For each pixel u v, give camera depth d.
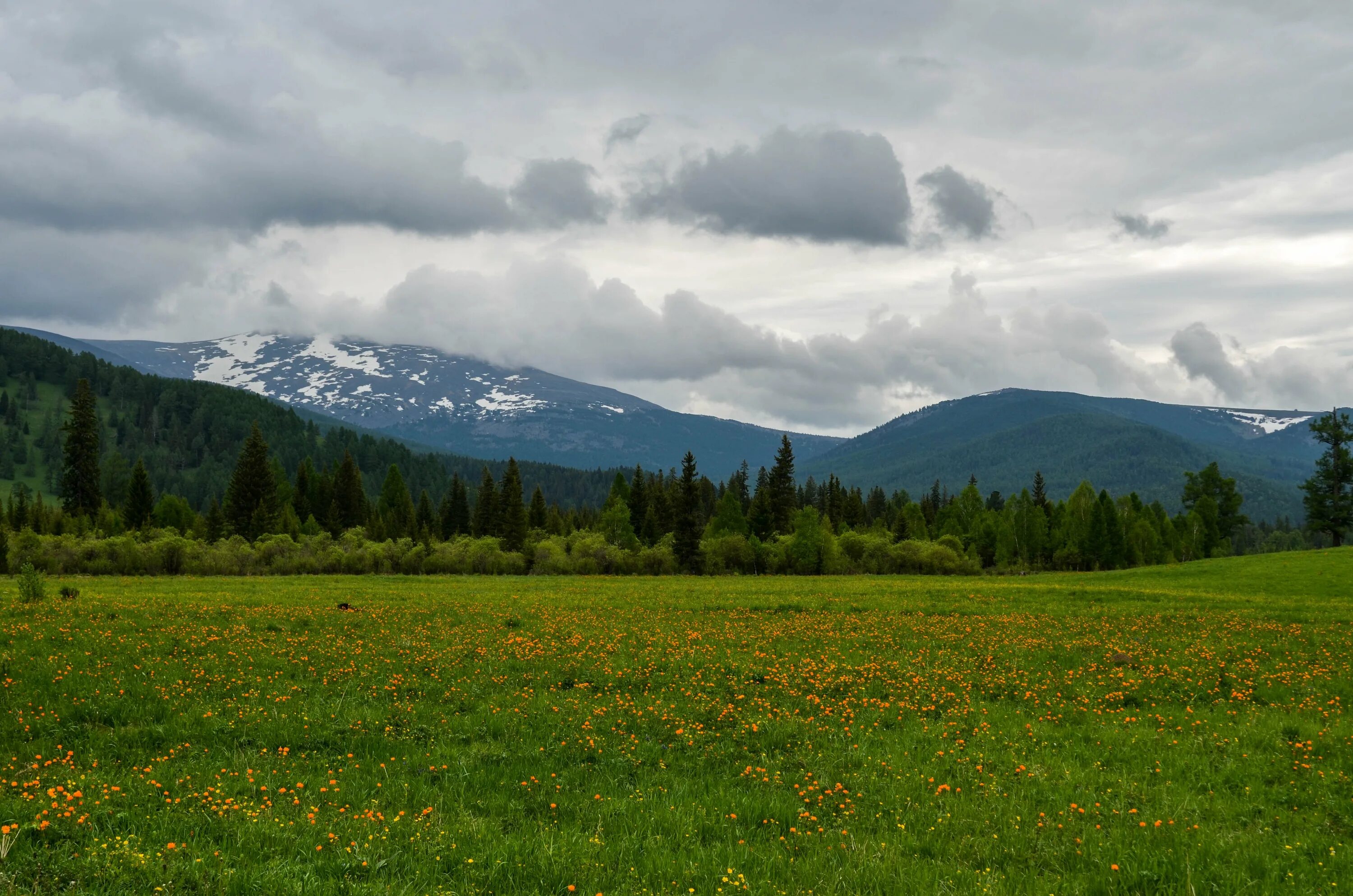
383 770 15.53
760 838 12.40
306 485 150.12
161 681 21.75
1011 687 23.81
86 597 44.81
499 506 137.75
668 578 86.94
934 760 16.42
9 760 15.36
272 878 9.73
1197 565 86.00
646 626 35.31
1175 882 10.53
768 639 32.00
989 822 12.99
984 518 141.75
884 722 20.05
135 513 125.38
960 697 22.47
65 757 15.84
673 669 25.48
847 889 10.34
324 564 94.19
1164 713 20.88
